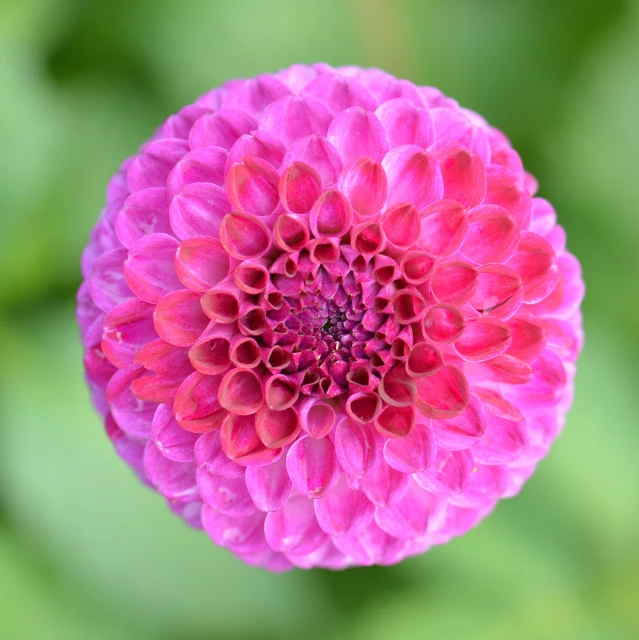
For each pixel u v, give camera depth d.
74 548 0.33
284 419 0.27
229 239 0.26
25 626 0.32
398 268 0.27
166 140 0.27
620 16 0.33
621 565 0.33
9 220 0.33
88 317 0.28
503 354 0.27
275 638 0.33
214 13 0.33
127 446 0.28
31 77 0.33
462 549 0.33
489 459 0.27
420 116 0.27
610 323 0.34
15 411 0.33
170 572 0.33
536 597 0.33
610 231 0.34
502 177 0.27
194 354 0.26
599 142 0.34
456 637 0.32
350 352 0.27
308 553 0.27
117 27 0.33
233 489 0.27
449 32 0.34
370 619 0.32
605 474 0.33
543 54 0.34
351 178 0.26
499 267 0.27
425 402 0.27
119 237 0.27
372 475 0.27
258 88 0.28
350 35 0.34
